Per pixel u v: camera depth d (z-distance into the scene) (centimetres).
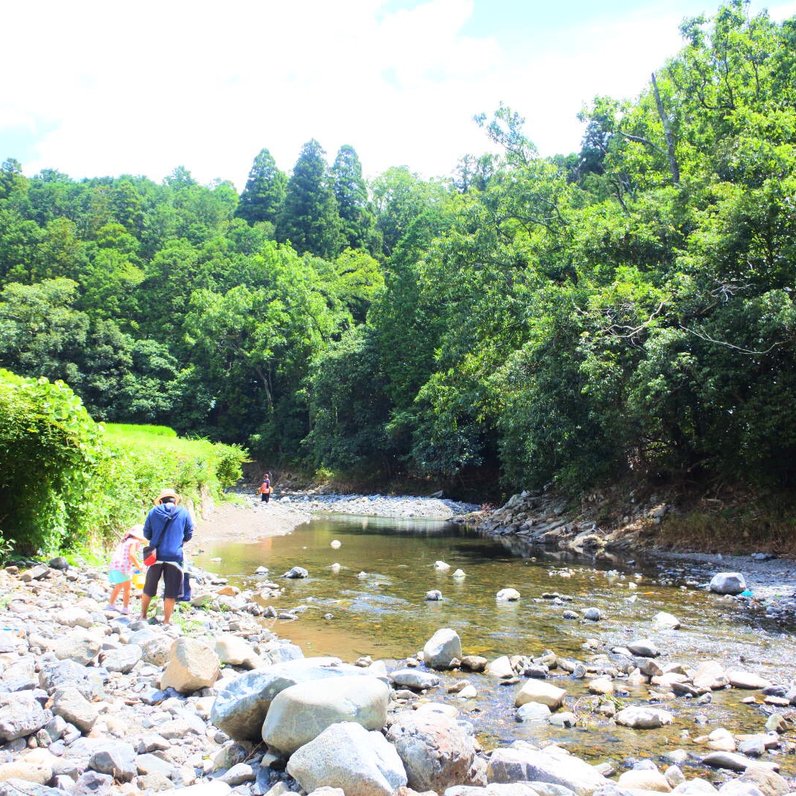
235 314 6297
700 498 2050
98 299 7469
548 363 2295
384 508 3662
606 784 445
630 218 2450
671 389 1805
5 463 1048
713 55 2658
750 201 1855
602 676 757
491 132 3181
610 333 2073
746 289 1862
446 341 3422
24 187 11150
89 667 621
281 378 6388
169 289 7450
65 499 1134
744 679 734
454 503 3819
